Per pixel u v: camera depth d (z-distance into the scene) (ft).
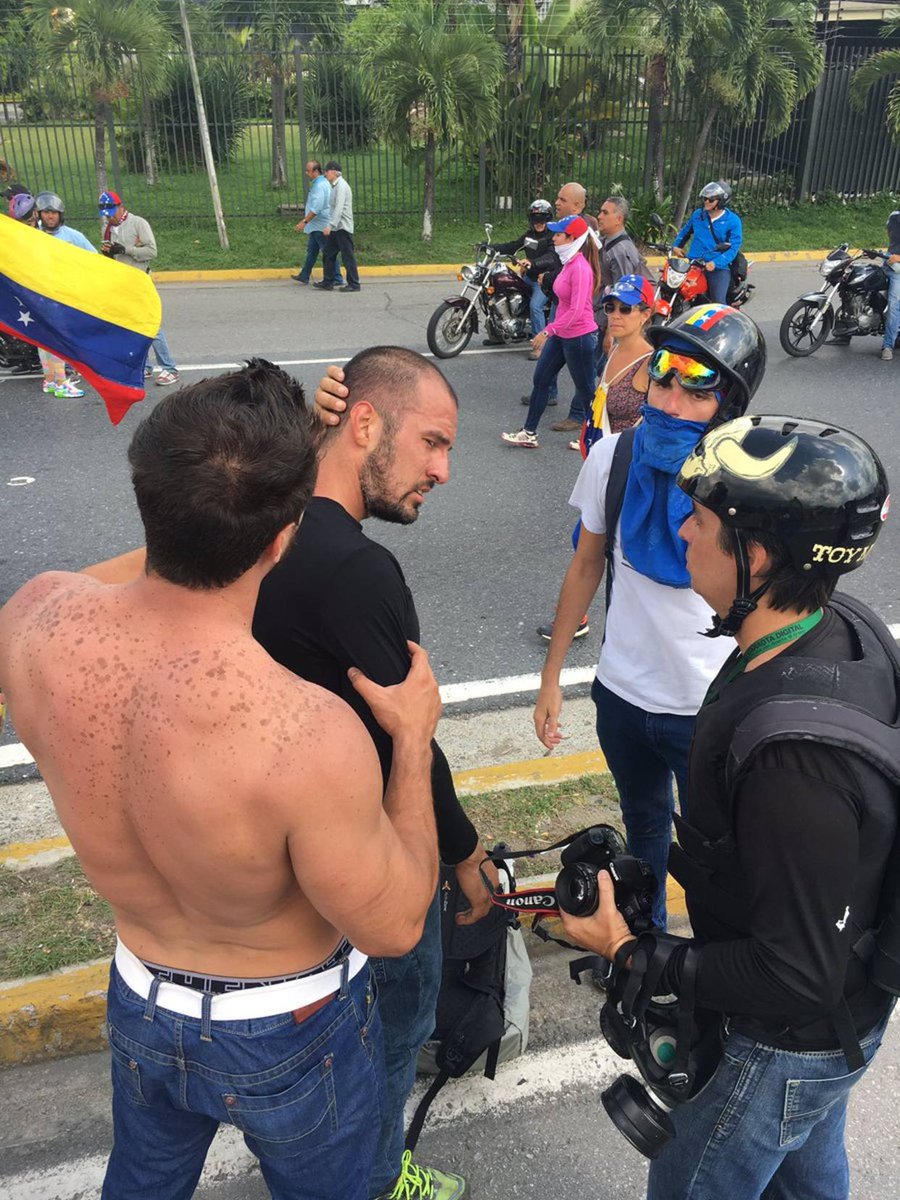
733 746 4.47
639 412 12.75
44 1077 8.46
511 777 11.69
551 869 10.06
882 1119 8.21
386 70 48.26
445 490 21.35
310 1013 4.74
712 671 7.66
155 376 28.45
